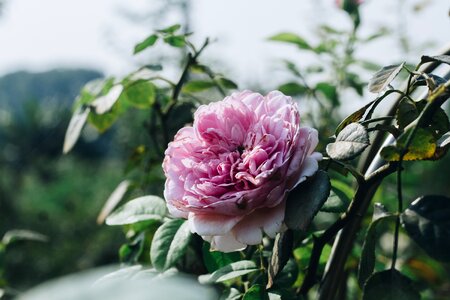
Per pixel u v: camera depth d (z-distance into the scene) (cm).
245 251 60
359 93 98
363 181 45
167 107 77
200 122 47
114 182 389
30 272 282
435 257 38
